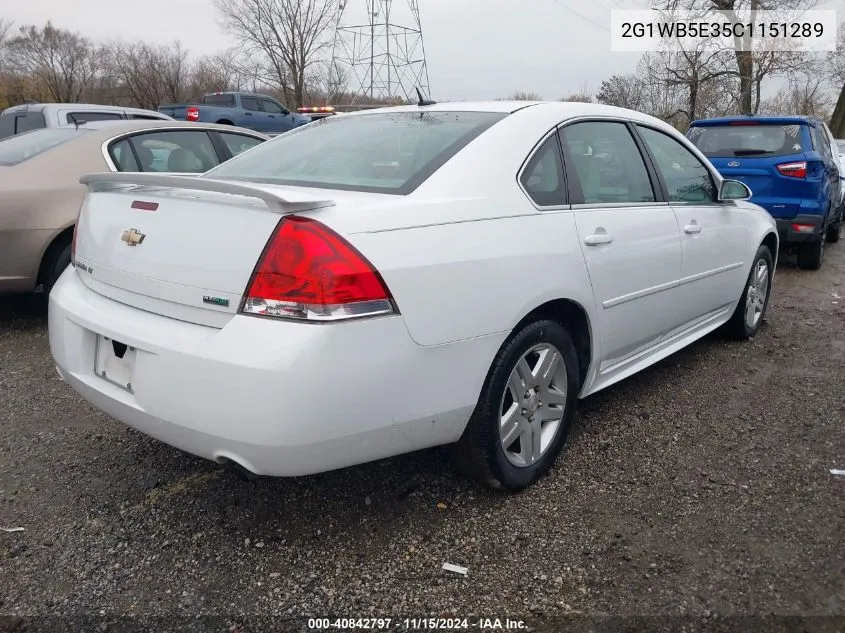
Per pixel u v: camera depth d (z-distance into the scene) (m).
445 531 2.69
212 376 2.16
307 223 2.16
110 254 2.63
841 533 2.63
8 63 40.91
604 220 3.20
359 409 2.21
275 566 2.49
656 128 3.95
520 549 2.57
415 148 2.88
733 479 3.06
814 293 6.85
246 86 38.22
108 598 2.32
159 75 38.12
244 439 2.13
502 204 2.73
